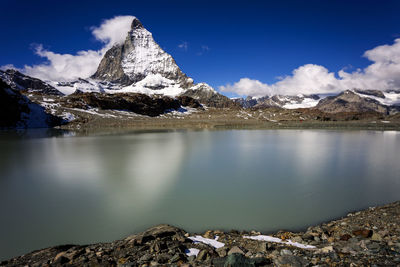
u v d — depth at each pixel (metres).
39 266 7.56
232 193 17.48
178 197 16.72
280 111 169.62
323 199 16.09
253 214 13.71
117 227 12.31
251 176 22.16
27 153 35.91
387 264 6.03
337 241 8.54
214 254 7.82
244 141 51.50
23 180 21.42
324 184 19.53
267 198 16.33
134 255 7.97
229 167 25.98
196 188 18.66
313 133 74.12
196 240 9.67
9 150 38.97
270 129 95.00
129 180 21.03
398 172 23.45
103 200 16.27
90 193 17.75
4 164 28.23
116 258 7.84
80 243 10.76
